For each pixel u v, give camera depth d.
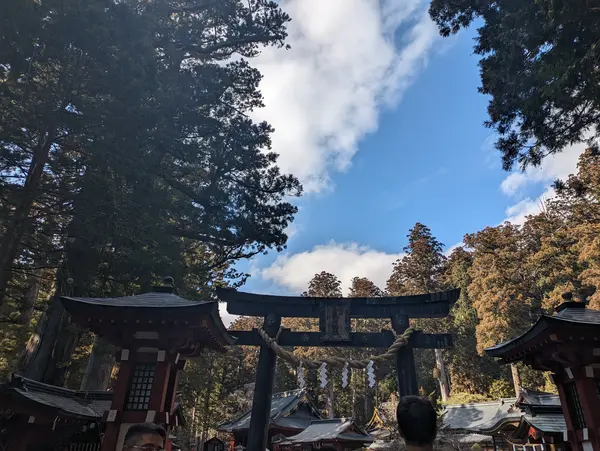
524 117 9.99
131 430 2.69
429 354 44.38
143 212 10.82
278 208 17.45
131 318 6.46
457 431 27.86
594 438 7.02
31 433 9.09
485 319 32.72
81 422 10.27
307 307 10.30
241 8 16.92
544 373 33.72
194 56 16.36
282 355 9.01
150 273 11.45
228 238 16.16
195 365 21.50
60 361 14.17
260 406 9.14
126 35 9.83
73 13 8.48
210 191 15.70
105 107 9.55
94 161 9.51
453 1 12.46
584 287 28.42
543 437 14.78
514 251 35.22
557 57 8.21
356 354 38.62
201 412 35.31
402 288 44.09
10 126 9.00
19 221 9.23
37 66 10.07
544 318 7.39
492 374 39.97
